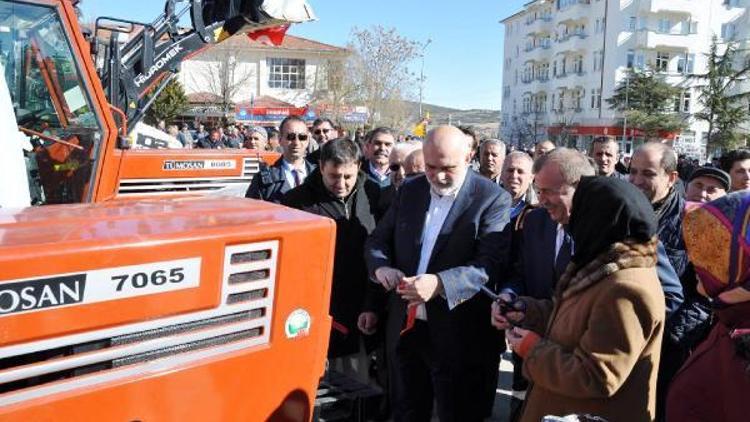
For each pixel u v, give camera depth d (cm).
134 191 535
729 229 201
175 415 175
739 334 202
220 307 180
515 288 348
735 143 3600
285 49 3897
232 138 1830
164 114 2981
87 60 404
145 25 498
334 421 283
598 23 4875
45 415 153
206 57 3806
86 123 407
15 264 143
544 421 194
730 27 4759
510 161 465
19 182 236
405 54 3556
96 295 156
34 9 379
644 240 217
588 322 218
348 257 386
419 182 341
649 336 212
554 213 273
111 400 162
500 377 538
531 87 5884
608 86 4759
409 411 335
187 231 174
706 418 209
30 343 147
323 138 810
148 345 168
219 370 182
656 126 4000
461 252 315
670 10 4616
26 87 378
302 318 200
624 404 218
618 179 228
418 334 328
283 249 193
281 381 197
